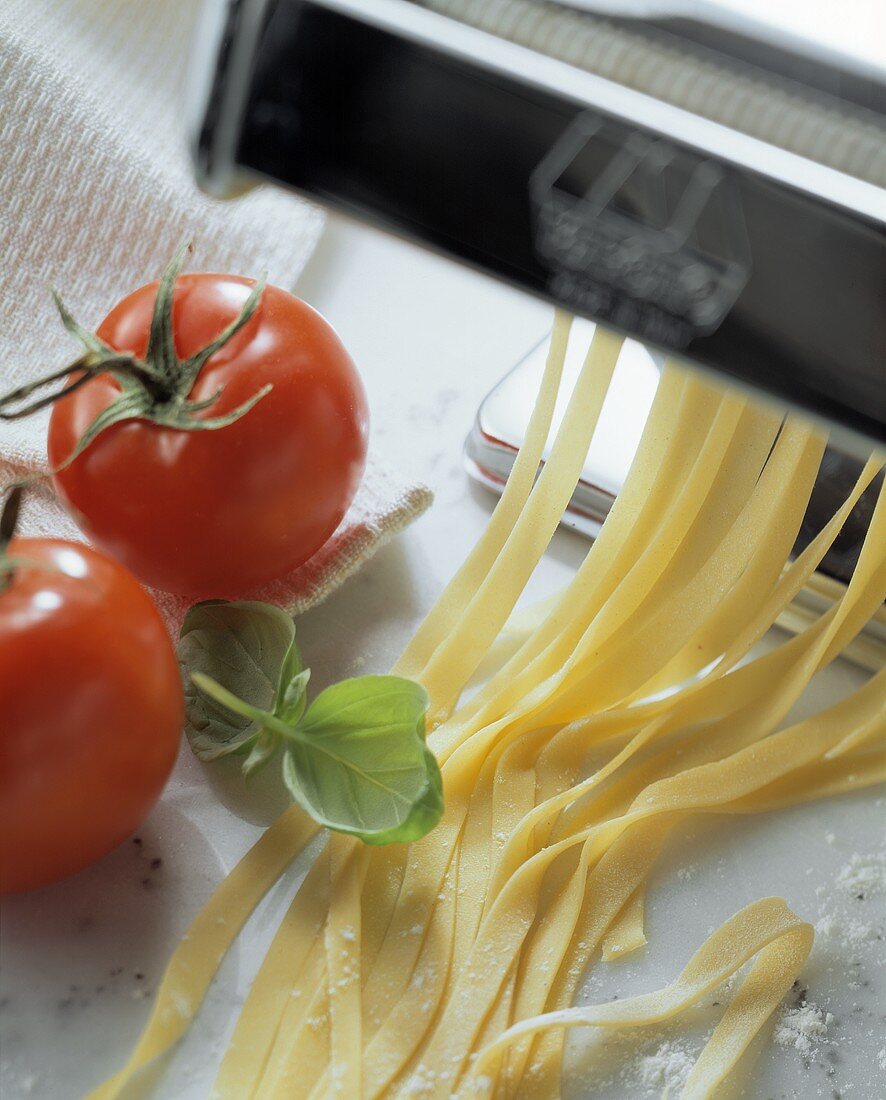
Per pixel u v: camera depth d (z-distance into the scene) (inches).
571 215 10.3
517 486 15.3
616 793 14.9
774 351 10.3
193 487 13.8
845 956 14.2
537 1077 13.1
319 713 13.6
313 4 10.2
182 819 14.6
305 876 14.2
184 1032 13.2
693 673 15.6
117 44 18.3
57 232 17.3
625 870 14.4
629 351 17.4
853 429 10.4
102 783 12.8
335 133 10.5
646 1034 13.5
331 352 14.5
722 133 10.1
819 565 15.9
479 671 15.8
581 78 10.2
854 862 14.8
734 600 15.4
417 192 10.5
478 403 18.3
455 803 14.5
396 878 14.1
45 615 12.6
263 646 14.7
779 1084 13.4
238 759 14.9
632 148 10.1
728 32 10.4
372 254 19.5
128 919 13.9
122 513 14.1
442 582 16.6
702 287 10.3
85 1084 13.0
